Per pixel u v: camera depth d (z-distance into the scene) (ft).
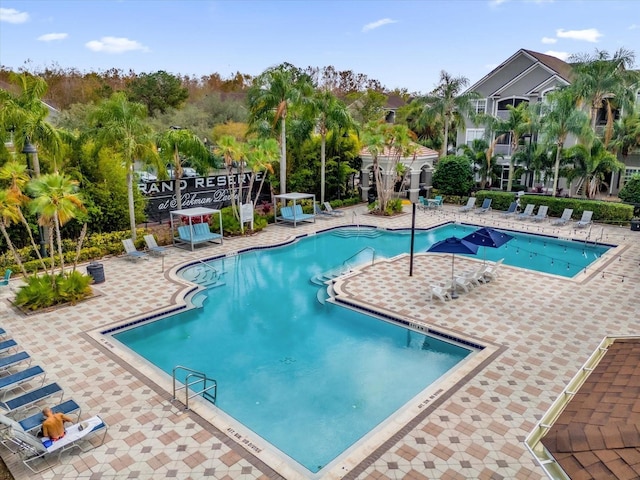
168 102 197.16
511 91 127.65
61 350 41.29
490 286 57.52
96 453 28.35
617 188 117.60
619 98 96.89
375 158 100.83
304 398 35.60
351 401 35.22
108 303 52.34
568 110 95.96
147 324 48.62
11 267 60.75
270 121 97.71
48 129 60.54
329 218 100.94
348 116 101.14
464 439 29.43
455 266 66.18
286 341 45.27
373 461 27.58
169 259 69.67
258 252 76.95
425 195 125.18
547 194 112.37
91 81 224.12
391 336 46.01
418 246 80.79
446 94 132.87
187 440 29.66
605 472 14.24
